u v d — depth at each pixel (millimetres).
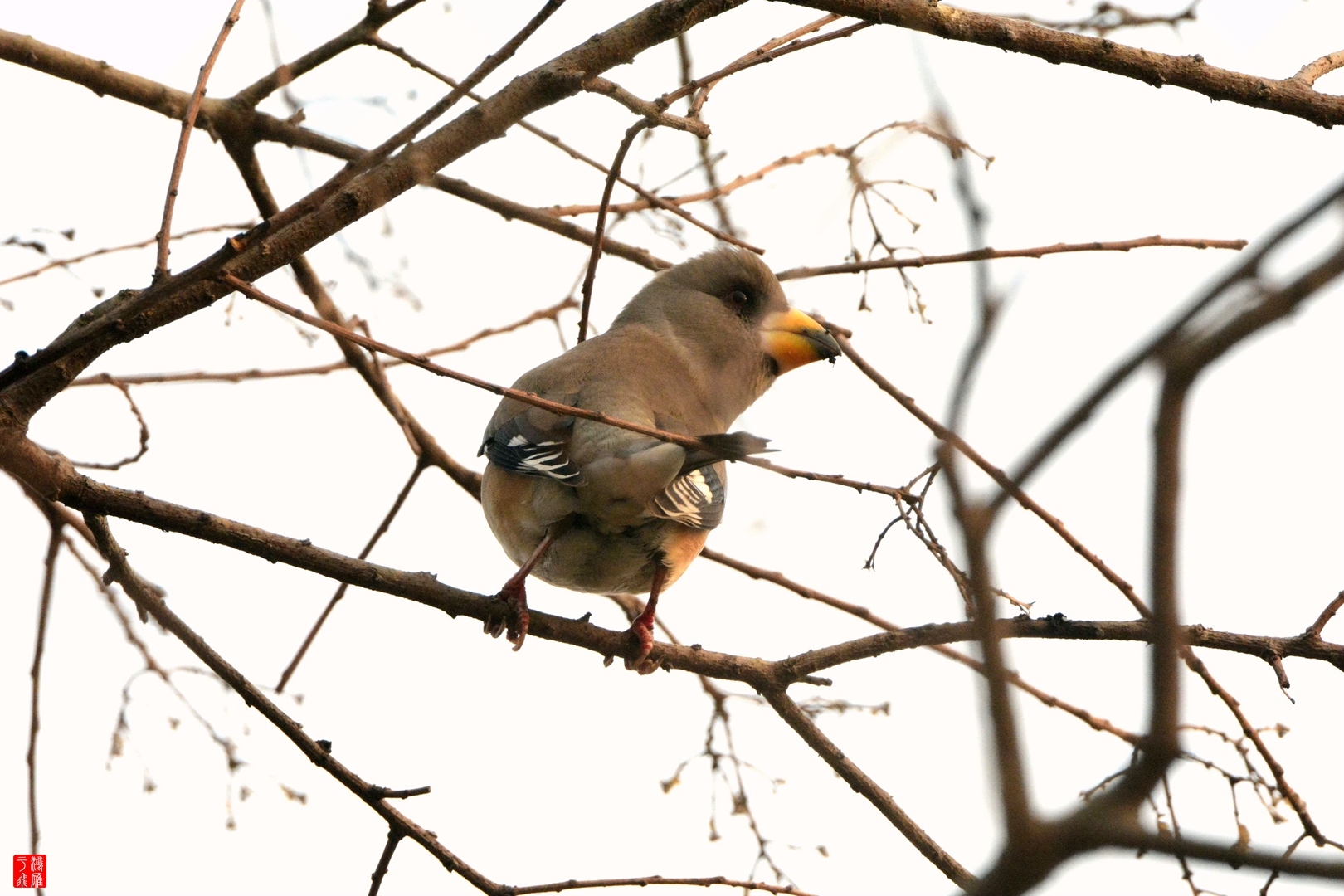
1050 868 2982
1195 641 8922
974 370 3150
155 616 8609
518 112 8008
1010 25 8680
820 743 9555
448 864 8641
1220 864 3086
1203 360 2881
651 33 8062
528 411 10297
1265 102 8977
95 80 9969
